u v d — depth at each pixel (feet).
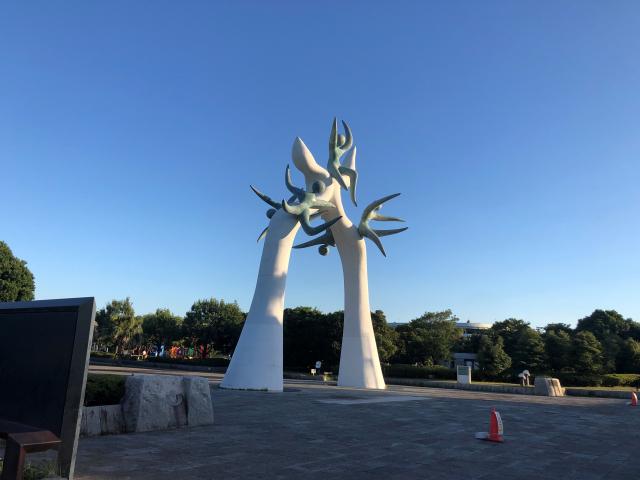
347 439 32.17
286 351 155.33
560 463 27.61
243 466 23.07
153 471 21.25
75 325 17.16
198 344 201.98
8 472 14.44
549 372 137.90
